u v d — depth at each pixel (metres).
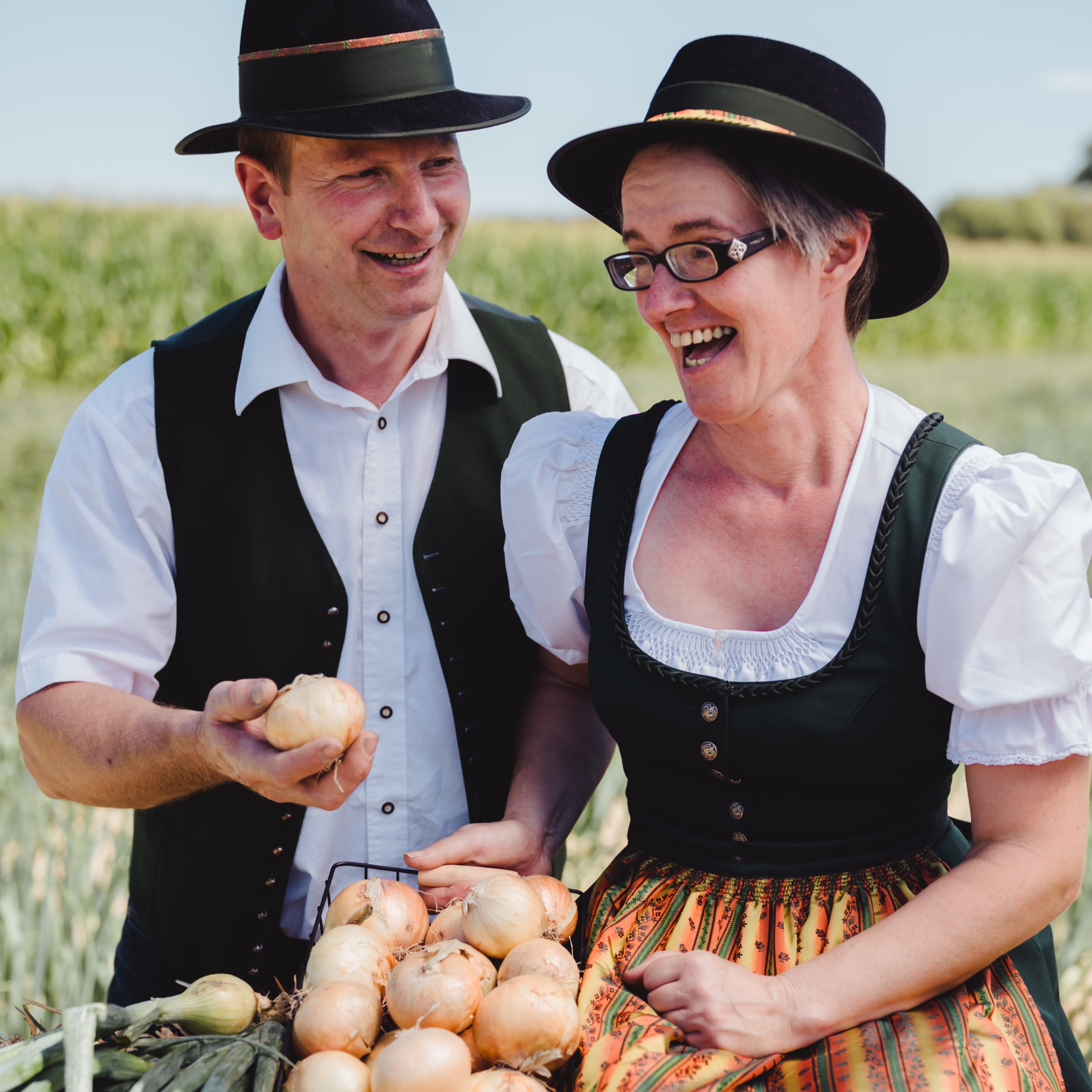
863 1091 1.17
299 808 1.75
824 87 1.31
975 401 12.47
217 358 1.78
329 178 1.59
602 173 1.54
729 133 1.25
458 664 1.81
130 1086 1.16
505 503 1.63
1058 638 1.26
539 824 1.66
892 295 1.52
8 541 6.48
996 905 1.26
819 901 1.39
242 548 1.74
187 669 1.81
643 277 1.36
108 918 2.62
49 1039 1.17
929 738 1.36
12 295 12.35
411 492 1.80
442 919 1.42
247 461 1.75
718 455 1.47
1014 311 20.92
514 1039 1.19
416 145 1.60
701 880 1.45
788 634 1.36
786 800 1.39
